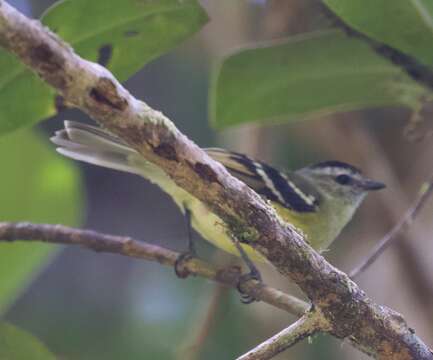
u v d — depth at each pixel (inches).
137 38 308.0
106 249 335.0
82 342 502.6
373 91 371.2
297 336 252.4
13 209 375.9
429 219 469.1
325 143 538.0
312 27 477.7
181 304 490.6
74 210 380.5
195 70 583.2
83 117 589.6
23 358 331.0
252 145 508.7
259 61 353.7
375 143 534.0
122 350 485.4
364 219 548.7
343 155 518.6
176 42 311.6
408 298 459.2
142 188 617.6
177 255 345.1
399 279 468.8
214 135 568.4
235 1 539.2
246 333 466.6
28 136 370.6
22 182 374.3
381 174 514.3
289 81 363.6
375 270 486.9
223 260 469.1
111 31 304.3
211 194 227.3
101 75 204.7
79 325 516.7
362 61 356.8
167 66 587.2
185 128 572.4
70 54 201.2
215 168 224.4
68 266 540.7
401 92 369.1
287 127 549.3
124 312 512.4
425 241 461.1
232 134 542.0
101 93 205.9
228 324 469.1
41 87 300.8
